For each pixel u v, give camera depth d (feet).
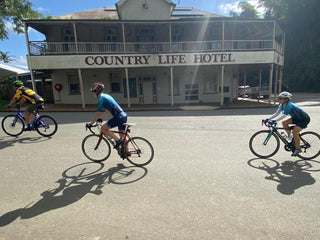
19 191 10.59
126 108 48.83
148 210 8.96
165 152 16.75
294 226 7.87
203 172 12.85
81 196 10.11
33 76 46.78
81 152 16.71
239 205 9.28
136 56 48.24
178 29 56.85
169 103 59.98
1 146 18.28
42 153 16.46
